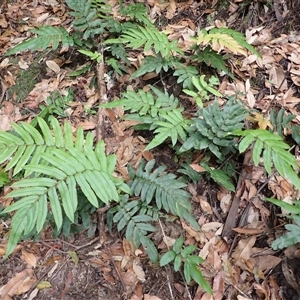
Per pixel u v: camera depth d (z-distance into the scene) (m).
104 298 0.75
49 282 0.77
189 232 0.80
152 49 1.09
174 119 0.83
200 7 1.19
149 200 0.77
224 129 0.79
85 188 0.65
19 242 0.82
